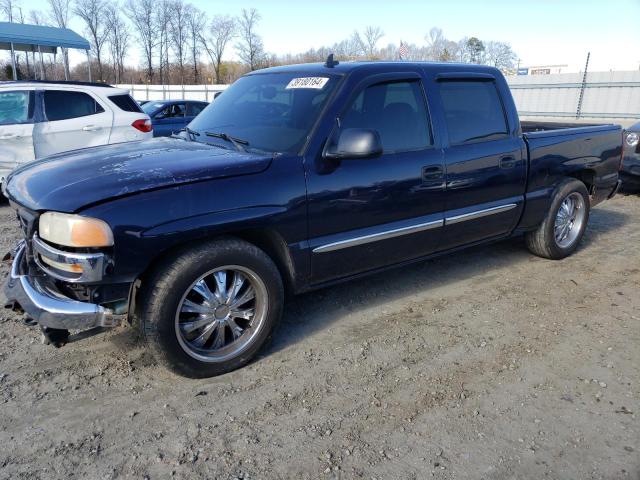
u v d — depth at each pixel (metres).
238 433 2.66
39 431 2.64
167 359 2.94
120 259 2.70
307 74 3.80
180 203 2.83
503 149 4.39
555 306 4.24
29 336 3.57
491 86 4.46
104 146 3.73
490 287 4.61
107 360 3.30
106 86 8.16
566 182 5.09
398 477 2.38
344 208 3.46
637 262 5.30
